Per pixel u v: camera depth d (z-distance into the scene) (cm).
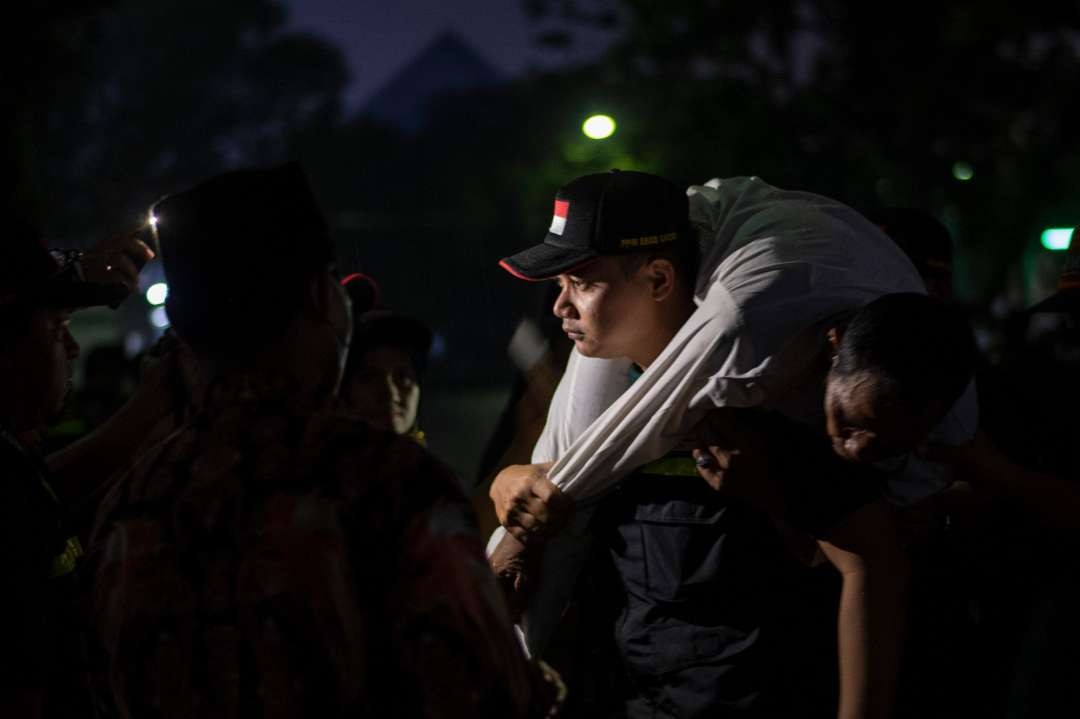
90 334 2995
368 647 155
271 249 164
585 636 271
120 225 243
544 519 238
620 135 2727
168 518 162
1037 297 2370
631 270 228
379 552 157
